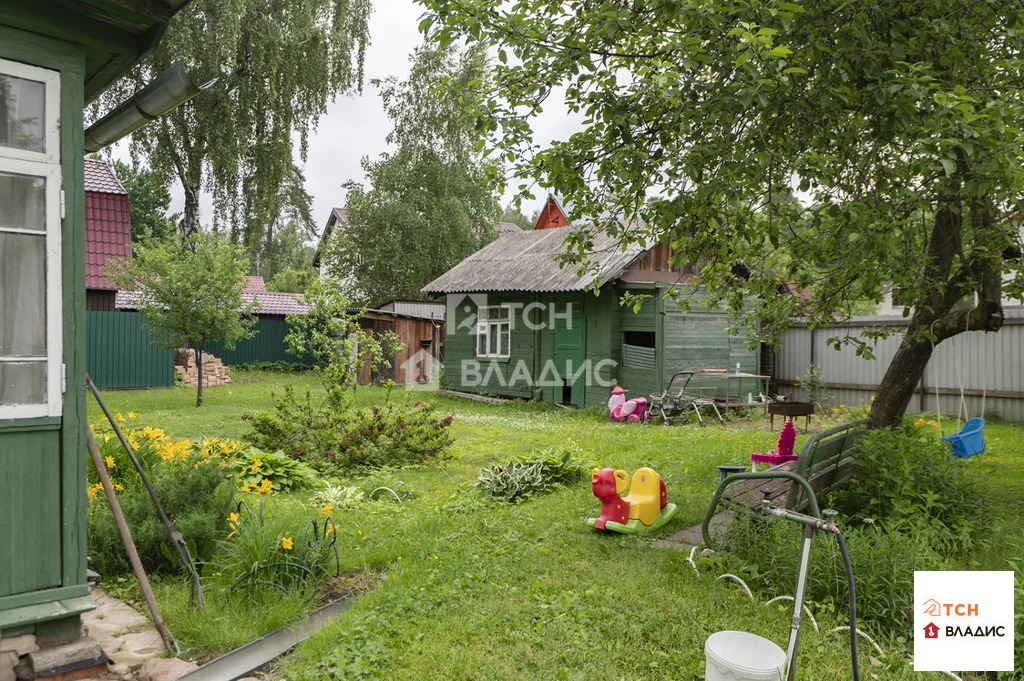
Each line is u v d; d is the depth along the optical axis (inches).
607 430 502.6
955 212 230.8
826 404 642.8
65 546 136.8
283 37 842.2
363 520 249.4
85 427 140.8
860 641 154.6
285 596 171.8
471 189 1076.5
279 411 377.4
